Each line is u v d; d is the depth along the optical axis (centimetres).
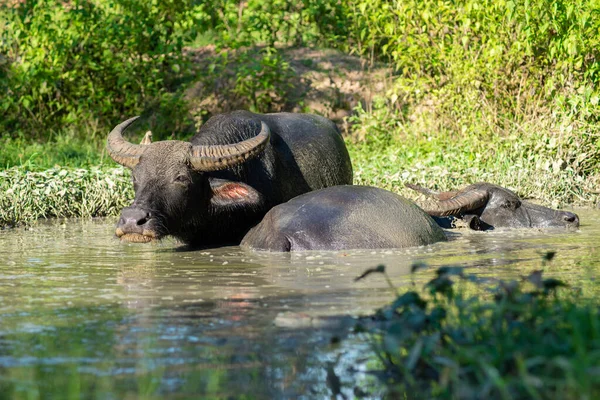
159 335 666
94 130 2523
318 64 2805
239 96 2667
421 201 1466
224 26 2681
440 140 2256
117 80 2600
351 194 1207
